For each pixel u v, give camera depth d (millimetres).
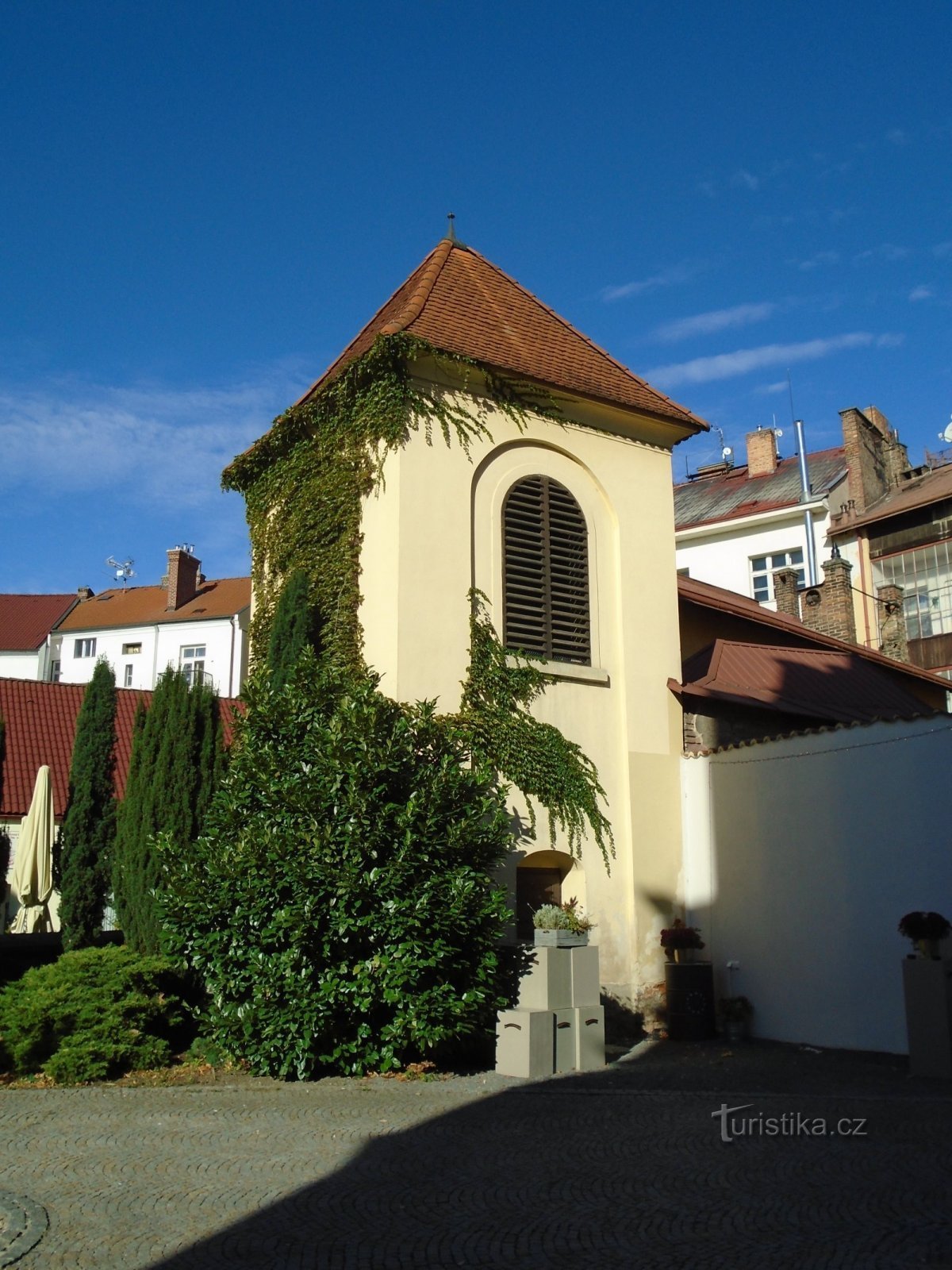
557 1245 6551
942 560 33594
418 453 15328
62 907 14148
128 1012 11977
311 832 11602
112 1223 6914
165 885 12484
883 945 13500
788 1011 14562
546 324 18562
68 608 59562
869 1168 8000
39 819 15281
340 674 13281
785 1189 7574
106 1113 9852
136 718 14438
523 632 15922
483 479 16109
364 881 11328
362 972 11258
